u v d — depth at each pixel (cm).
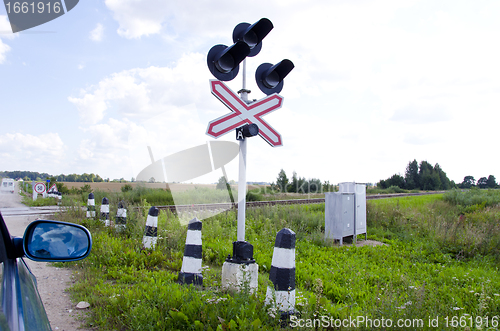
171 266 482
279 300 297
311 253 633
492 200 1738
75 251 171
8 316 112
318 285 328
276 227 847
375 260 612
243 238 348
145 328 267
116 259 482
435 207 1561
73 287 390
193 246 409
